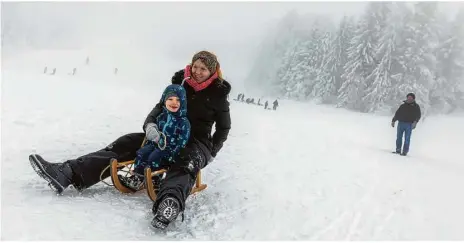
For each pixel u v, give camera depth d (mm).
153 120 3783
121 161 3877
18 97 11875
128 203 3678
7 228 2865
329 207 4703
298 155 8328
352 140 13461
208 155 3922
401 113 11000
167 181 3383
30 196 3496
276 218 4059
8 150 5328
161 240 3082
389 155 10492
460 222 4695
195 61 3812
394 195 5676
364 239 3799
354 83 44031
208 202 4199
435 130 28312
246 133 10992
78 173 3602
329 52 51875
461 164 10977
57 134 6949
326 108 45219
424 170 8516
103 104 13203
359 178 6617
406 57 42312
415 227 4332
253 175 5836
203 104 3893
